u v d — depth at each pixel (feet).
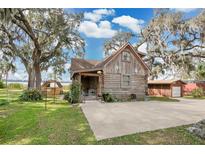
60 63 91.40
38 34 73.77
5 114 37.55
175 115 31.96
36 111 39.32
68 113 34.42
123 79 61.36
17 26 68.80
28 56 84.99
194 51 84.38
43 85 94.99
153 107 42.75
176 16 81.51
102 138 19.65
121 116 30.89
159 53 88.53
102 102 53.98
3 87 136.87
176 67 86.69
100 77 59.11
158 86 96.48
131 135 20.43
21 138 22.27
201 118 29.22
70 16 73.10
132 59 63.36
